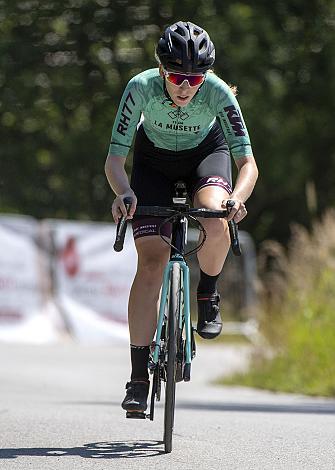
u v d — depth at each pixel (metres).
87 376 32.22
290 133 69.00
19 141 67.12
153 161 16.08
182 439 15.45
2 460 13.56
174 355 14.11
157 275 15.27
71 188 68.38
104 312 45.66
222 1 63.53
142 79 15.38
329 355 32.03
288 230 72.25
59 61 64.69
